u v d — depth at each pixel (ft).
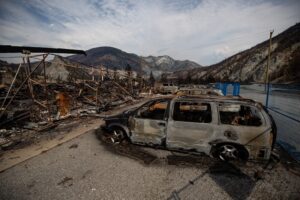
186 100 16.06
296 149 17.54
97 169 14.24
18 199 10.81
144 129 17.38
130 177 13.09
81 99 47.60
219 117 14.92
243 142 14.15
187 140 15.71
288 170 13.97
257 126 13.96
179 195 11.15
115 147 18.57
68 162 15.39
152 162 15.35
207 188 11.84
